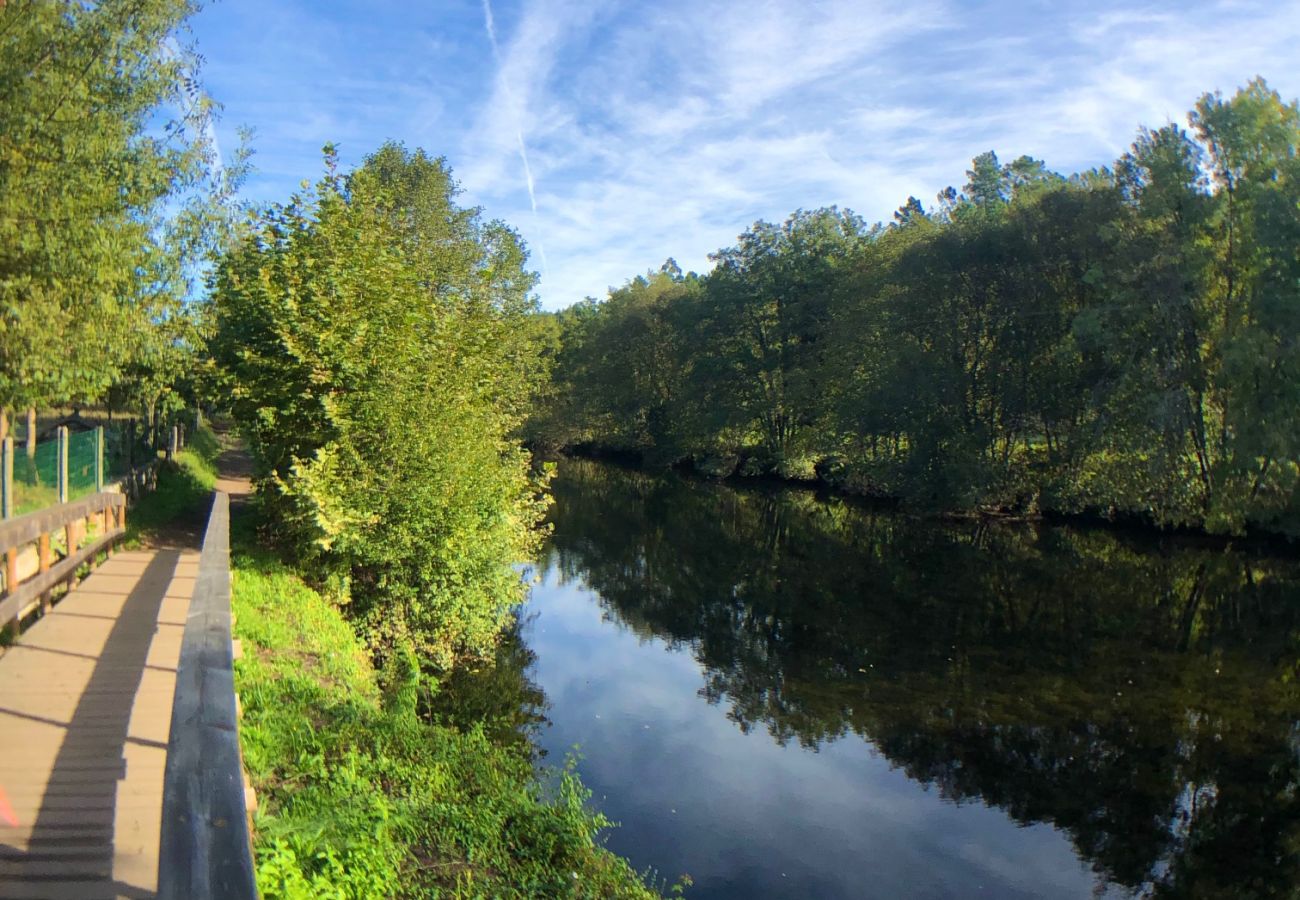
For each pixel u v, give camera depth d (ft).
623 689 44.78
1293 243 84.53
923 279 118.11
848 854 28.81
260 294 43.32
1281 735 39.65
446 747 26.81
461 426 42.04
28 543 28.37
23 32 32.35
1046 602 66.13
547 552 83.76
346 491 38.65
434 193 102.53
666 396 186.09
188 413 83.66
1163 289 91.81
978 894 26.84
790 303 155.94
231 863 7.97
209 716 10.96
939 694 44.91
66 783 15.89
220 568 19.69
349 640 36.01
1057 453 108.88
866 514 117.60
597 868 22.36
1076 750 38.01
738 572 76.43
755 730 39.70
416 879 18.48
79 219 32.63
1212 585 73.36
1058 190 107.76
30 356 31.53
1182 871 28.32
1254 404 87.15
